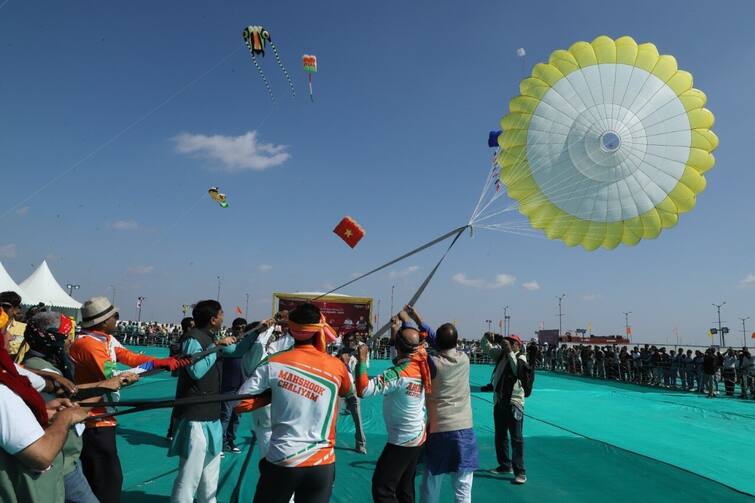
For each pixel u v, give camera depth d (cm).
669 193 809
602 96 810
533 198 866
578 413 1223
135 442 743
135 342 3566
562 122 828
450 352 477
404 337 437
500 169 884
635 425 1088
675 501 573
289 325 338
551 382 2067
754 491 623
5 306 535
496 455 743
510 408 643
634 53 809
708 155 795
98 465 396
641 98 803
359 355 410
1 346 210
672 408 1391
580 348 2706
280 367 316
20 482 210
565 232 859
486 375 2336
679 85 798
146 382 1452
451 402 464
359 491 562
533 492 592
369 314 1767
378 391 404
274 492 301
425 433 439
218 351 430
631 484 629
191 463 429
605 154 804
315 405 310
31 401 214
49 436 207
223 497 533
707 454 827
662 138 799
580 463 720
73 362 410
